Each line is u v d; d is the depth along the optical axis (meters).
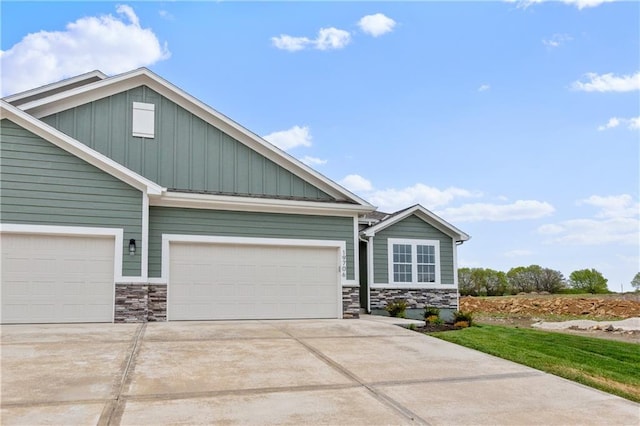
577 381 7.95
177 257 13.27
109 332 10.44
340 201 14.95
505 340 11.52
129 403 5.91
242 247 13.88
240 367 7.80
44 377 6.90
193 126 14.16
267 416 5.64
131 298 12.17
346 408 6.03
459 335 12.09
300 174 14.92
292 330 11.48
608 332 14.96
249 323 12.57
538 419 5.92
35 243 11.77
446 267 18.34
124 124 13.62
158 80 13.89
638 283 40.66
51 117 13.07
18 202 11.55
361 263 18.28
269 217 14.16
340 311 14.52
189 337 10.15
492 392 6.99
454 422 5.71
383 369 8.03
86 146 12.15
